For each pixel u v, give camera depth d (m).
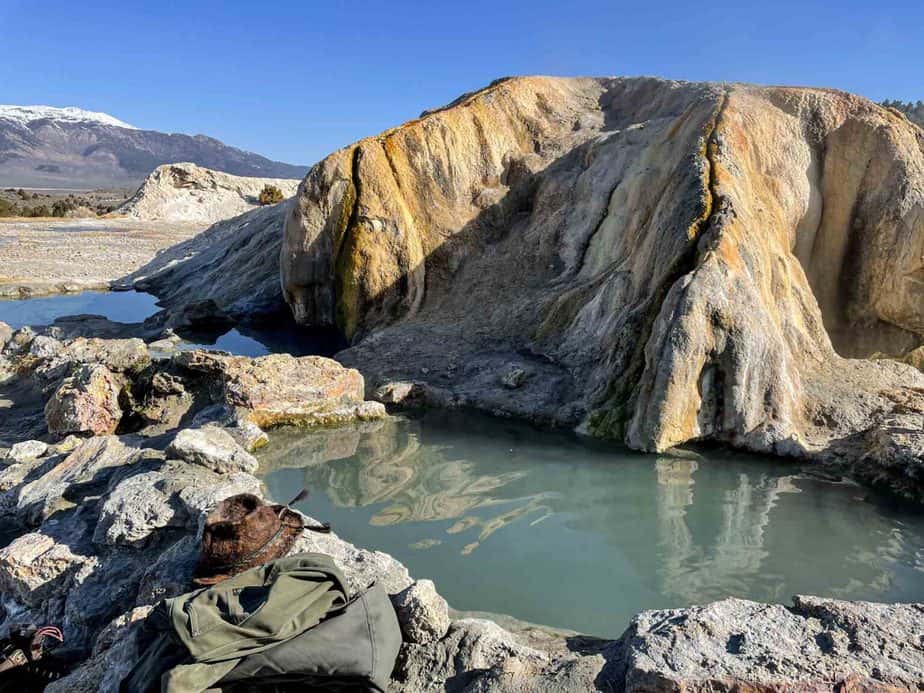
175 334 15.88
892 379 9.80
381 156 15.16
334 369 10.23
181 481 6.47
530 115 17.58
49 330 15.98
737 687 3.72
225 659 3.78
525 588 5.79
